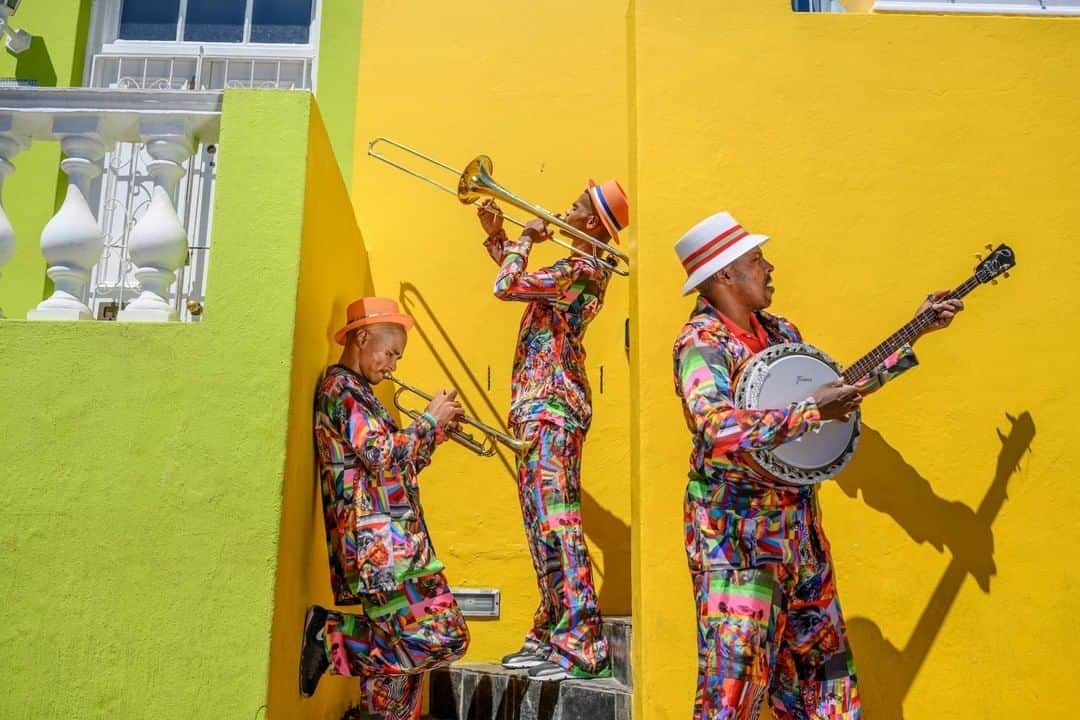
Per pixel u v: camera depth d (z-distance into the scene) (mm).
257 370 3836
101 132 4230
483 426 4488
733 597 3371
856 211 4305
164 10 6430
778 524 3439
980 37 4477
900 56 4449
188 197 4395
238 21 6438
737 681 3305
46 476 3730
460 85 5957
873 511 4047
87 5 6336
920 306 4094
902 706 3895
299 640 4047
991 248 4234
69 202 4164
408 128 5906
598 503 5406
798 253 4262
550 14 6035
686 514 3568
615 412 5500
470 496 5473
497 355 5641
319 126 4301
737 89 4402
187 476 3744
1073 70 4457
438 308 5695
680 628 3902
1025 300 4238
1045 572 4004
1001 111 4410
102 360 3824
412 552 4066
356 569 4027
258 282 3916
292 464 3871
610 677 4449
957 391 4156
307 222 4070
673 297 4199
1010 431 4121
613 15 6031
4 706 3564
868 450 4098
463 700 4727
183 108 4188
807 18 4477
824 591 3506
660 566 3955
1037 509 4059
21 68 6137
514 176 5836
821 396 3316
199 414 3791
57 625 3625
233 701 3582
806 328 4207
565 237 5691
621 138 5887
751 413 3293
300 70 6320
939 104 4410
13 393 3785
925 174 4340
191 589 3660
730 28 4461
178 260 4164
